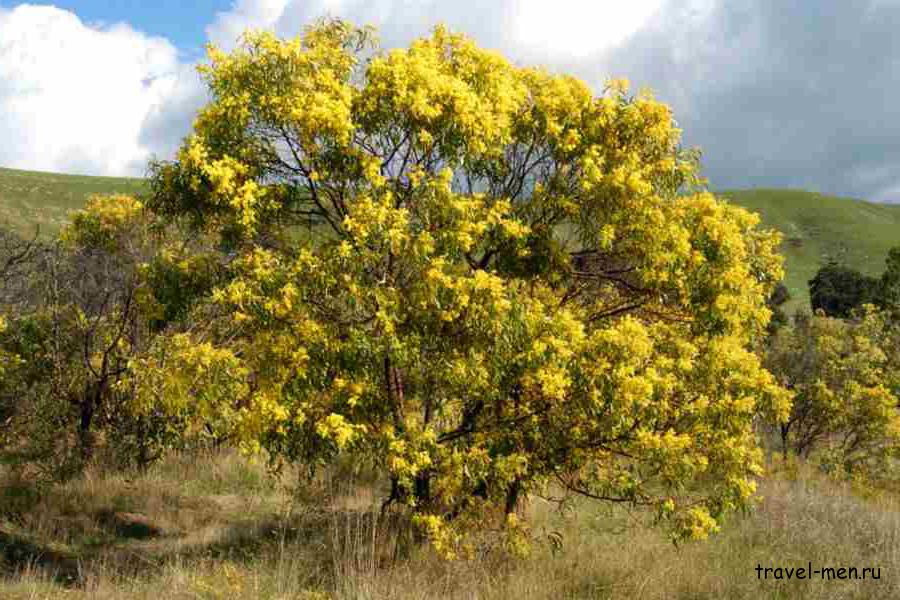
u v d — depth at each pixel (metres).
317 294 6.68
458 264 7.30
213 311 9.51
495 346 6.59
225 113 6.77
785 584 7.67
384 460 6.92
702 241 7.42
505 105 7.12
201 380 6.58
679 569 7.65
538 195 7.55
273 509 10.25
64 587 7.36
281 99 6.72
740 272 7.49
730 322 7.47
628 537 8.93
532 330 6.73
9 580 7.36
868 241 79.94
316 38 7.42
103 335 11.27
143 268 7.47
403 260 6.63
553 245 7.54
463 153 6.87
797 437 16.23
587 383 6.66
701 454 7.32
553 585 7.16
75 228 10.95
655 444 6.84
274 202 6.96
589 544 8.50
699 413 7.17
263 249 7.32
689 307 7.71
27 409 10.49
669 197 7.77
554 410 7.12
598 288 8.65
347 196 7.20
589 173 7.16
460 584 6.95
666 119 7.64
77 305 11.09
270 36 6.91
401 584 6.83
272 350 6.61
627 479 7.25
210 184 6.80
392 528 8.18
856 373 15.93
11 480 10.48
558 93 7.57
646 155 7.82
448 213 6.53
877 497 13.53
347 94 6.70
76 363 11.10
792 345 16.78
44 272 10.99
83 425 11.16
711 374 7.43
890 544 9.00
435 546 7.25
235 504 10.67
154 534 9.48
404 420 7.16
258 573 7.32
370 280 6.74
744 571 7.91
